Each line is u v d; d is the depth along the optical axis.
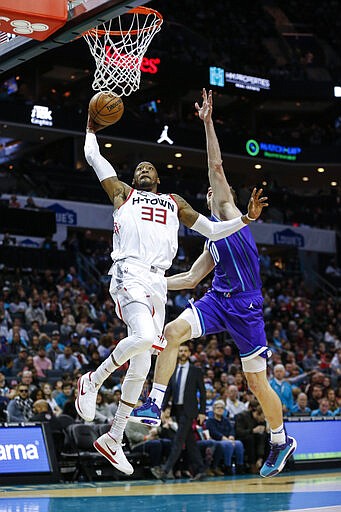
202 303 6.50
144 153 31.98
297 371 17.33
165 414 12.84
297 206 33.09
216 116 37.06
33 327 17.44
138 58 7.08
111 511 6.99
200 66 32.03
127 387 5.53
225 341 21.06
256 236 29.14
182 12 35.41
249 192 32.03
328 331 23.73
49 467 11.26
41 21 6.47
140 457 12.42
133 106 31.41
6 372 15.52
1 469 10.83
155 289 5.48
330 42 38.56
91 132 5.79
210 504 7.55
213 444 12.88
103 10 6.45
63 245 24.31
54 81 33.91
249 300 6.44
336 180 36.31
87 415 5.53
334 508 6.75
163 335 6.17
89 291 22.83
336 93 33.91
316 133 35.28
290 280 27.64
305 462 13.37
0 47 7.53
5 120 27.34
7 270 21.44
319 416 14.02
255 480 11.37
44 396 12.88
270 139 33.09
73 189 28.19
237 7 37.47
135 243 5.51
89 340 18.05
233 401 14.18
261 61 34.91
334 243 31.08
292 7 38.88
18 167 28.77
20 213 23.53
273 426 6.60
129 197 5.59
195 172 35.00
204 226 5.68
